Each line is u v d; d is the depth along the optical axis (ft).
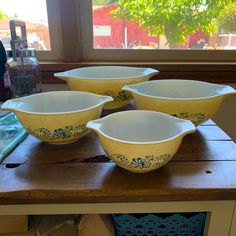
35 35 3.81
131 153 1.41
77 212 1.57
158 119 1.77
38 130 1.75
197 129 2.26
